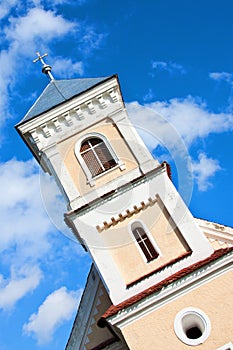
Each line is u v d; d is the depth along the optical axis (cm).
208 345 2155
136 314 2252
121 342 2495
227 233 2586
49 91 3012
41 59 3219
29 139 2889
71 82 3002
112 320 2252
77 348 2669
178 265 2352
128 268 2427
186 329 2242
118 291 2352
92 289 2719
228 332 2162
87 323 2688
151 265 2416
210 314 2206
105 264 2427
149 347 2180
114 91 2866
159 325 2220
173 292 2266
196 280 2272
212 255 2327
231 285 2250
